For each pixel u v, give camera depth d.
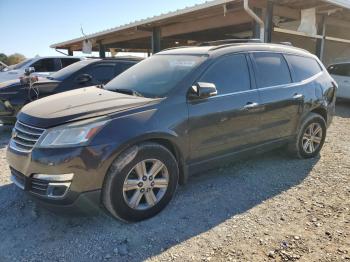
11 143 3.49
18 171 3.33
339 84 11.60
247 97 4.25
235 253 2.90
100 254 2.91
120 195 3.22
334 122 8.55
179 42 21.36
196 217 3.51
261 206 3.75
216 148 4.03
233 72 4.23
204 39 19.75
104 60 7.95
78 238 3.14
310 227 3.30
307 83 5.15
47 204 3.12
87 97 3.79
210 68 4.00
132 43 22.02
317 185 4.33
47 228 3.31
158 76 4.15
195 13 10.98
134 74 4.57
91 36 17.88
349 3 10.29
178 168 3.73
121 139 3.15
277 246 2.99
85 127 3.08
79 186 3.03
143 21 13.15
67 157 2.98
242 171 4.83
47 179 3.04
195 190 4.17
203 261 2.79
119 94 3.91
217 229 3.28
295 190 4.18
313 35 11.14
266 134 4.60
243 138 4.30
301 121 5.10
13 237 3.16
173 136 3.54
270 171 4.83
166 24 13.53
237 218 3.49
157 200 3.52
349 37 16.69
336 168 4.95
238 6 9.77
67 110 3.32
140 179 3.36
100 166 3.07
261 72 4.54
